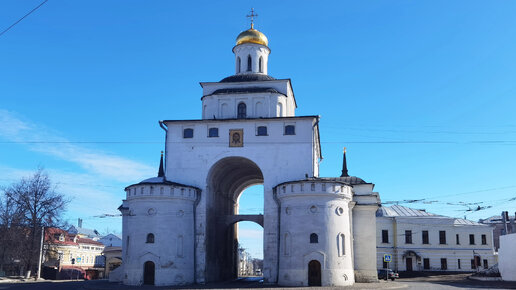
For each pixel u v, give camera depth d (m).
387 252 56.56
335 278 32.16
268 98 41.09
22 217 49.78
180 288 31.17
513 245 39.94
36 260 50.19
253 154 37.75
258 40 46.12
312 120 37.84
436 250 56.31
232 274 47.59
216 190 41.22
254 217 40.94
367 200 38.78
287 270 33.00
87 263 73.00
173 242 35.03
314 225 32.97
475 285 35.69
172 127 39.28
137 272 34.38
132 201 36.06
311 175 36.72
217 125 38.81
